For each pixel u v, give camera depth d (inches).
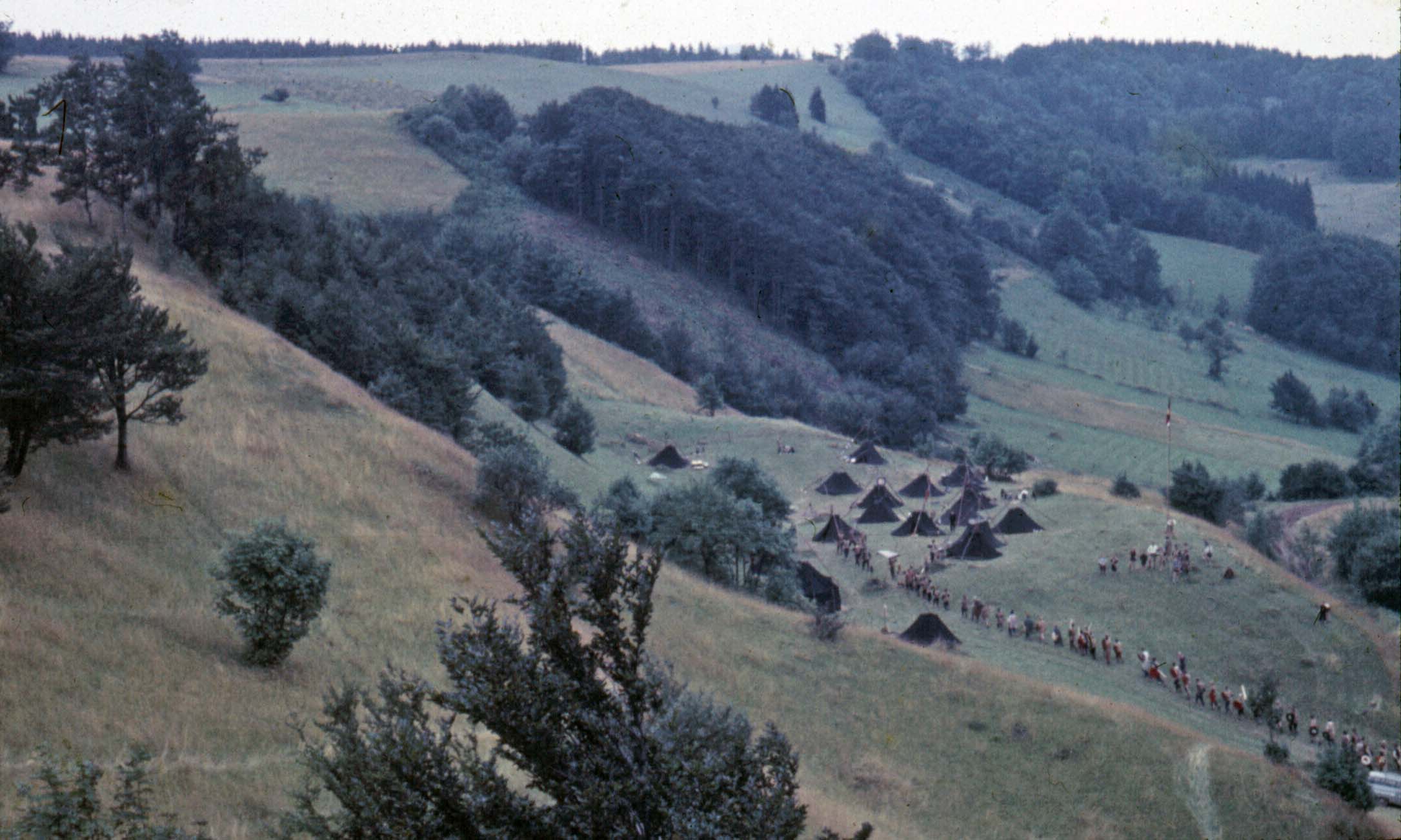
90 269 1251.2
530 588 440.8
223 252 2783.0
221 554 981.8
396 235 3887.8
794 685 1386.6
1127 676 1811.0
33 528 1111.6
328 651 1067.3
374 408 1991.9
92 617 954.1
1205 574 2208.4
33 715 720.3
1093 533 2480.3
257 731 800.3
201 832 478.3
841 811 1002.1
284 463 1622.8
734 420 3998.5
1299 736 1640.0
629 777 411.8
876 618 2078.0
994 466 3484.3
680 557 1955.0
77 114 2726.4
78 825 426.6
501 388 3203.7
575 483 2549.2
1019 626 2032.5
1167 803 1163.9
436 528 1604.3
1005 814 1131.3
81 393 1232.2
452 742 433.1
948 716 1357.0
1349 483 3924.7
